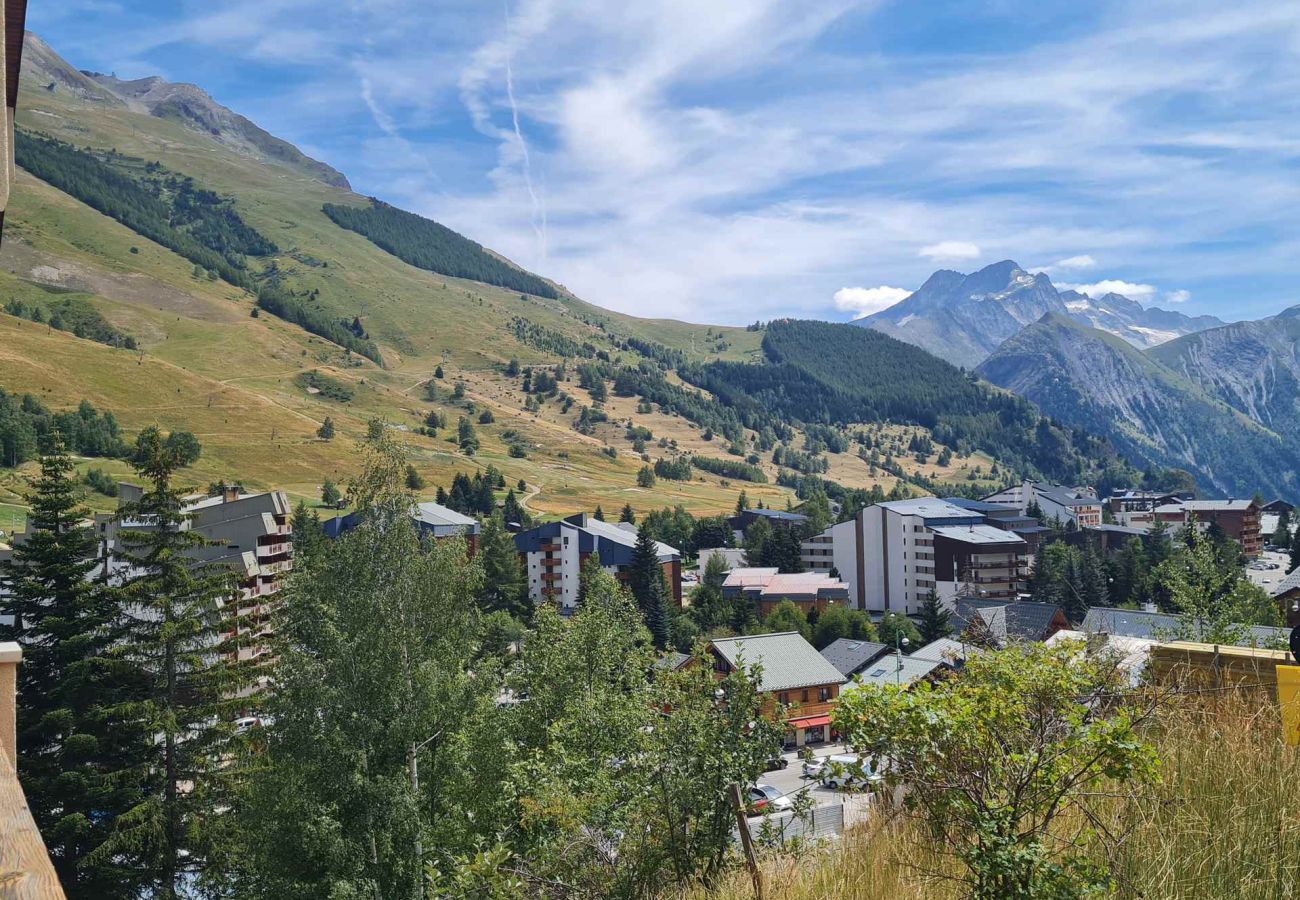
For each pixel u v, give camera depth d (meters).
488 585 96.25
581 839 11.91
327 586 30.75
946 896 5.99
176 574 30.70
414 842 26.19
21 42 8.66
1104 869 5.02
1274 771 5.96
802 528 141.12
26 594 30.55
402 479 32.19
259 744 30.69
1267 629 23.72
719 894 8.15
